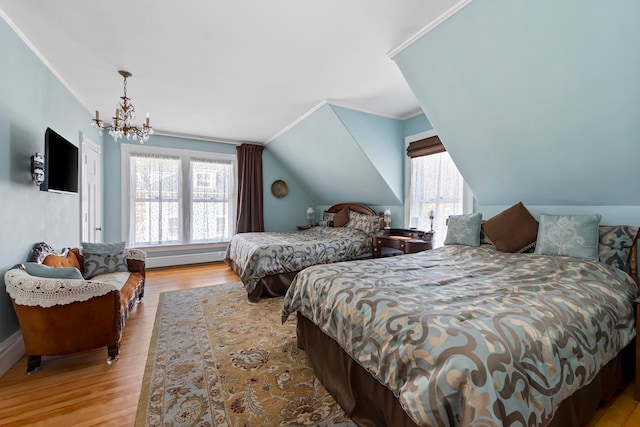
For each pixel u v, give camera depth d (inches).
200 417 56.7
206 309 117.3
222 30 80.0
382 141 153.2
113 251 119.0
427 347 41.3
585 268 71.9
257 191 216.8
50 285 70.4
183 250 197.8
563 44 66.5
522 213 97.8
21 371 73.1
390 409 48.6
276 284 133.6
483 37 74.3
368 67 101.4
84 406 60.2
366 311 54.6
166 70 103.3
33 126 89.3
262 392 64.8
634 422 55.4
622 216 87.6
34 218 89.2
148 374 71.4
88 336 75.0
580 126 78.3
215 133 193.2
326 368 67.2
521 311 47.9
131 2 68.9
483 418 33.0
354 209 196.9
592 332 50.6
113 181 174.1
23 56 83.5
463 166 114.3
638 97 65.8
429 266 83.4
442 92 94.5
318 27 78.6
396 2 69.2
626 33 58.8
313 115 147.9
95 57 94.4
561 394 41.6
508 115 88.3
